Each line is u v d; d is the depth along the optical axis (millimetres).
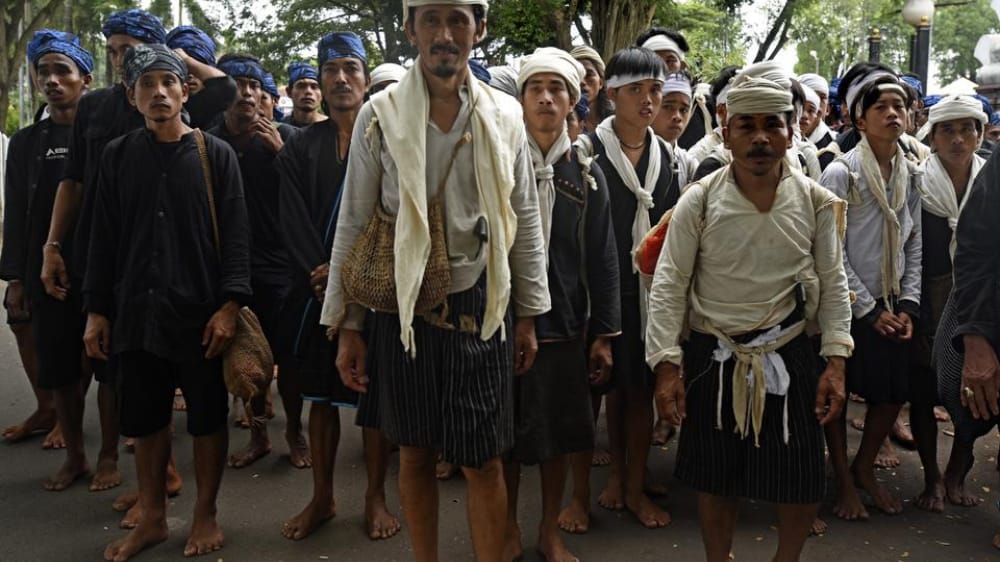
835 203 2738
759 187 2729
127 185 3332
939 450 4699
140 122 3795
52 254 3859
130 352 3291
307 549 3467
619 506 3885
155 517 3457
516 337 2777
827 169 3873
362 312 2760
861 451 3992
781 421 2748
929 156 4098
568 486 4238
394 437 2617
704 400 2828
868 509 3918
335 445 3650
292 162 3686
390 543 3525
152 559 3365
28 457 4480
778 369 2723
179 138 3393
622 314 3619
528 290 2721
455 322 2535
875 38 11906
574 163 3307
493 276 2518
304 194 3660
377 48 23750
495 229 2508
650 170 3723
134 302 3260
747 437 2797
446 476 4234
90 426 5004
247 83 4328
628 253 3648
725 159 3609
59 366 3982
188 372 3363
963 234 3322
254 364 3361
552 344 3199
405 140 2449
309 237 3576
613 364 3576
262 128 4332
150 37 3957
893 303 3807
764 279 2744
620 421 3893
